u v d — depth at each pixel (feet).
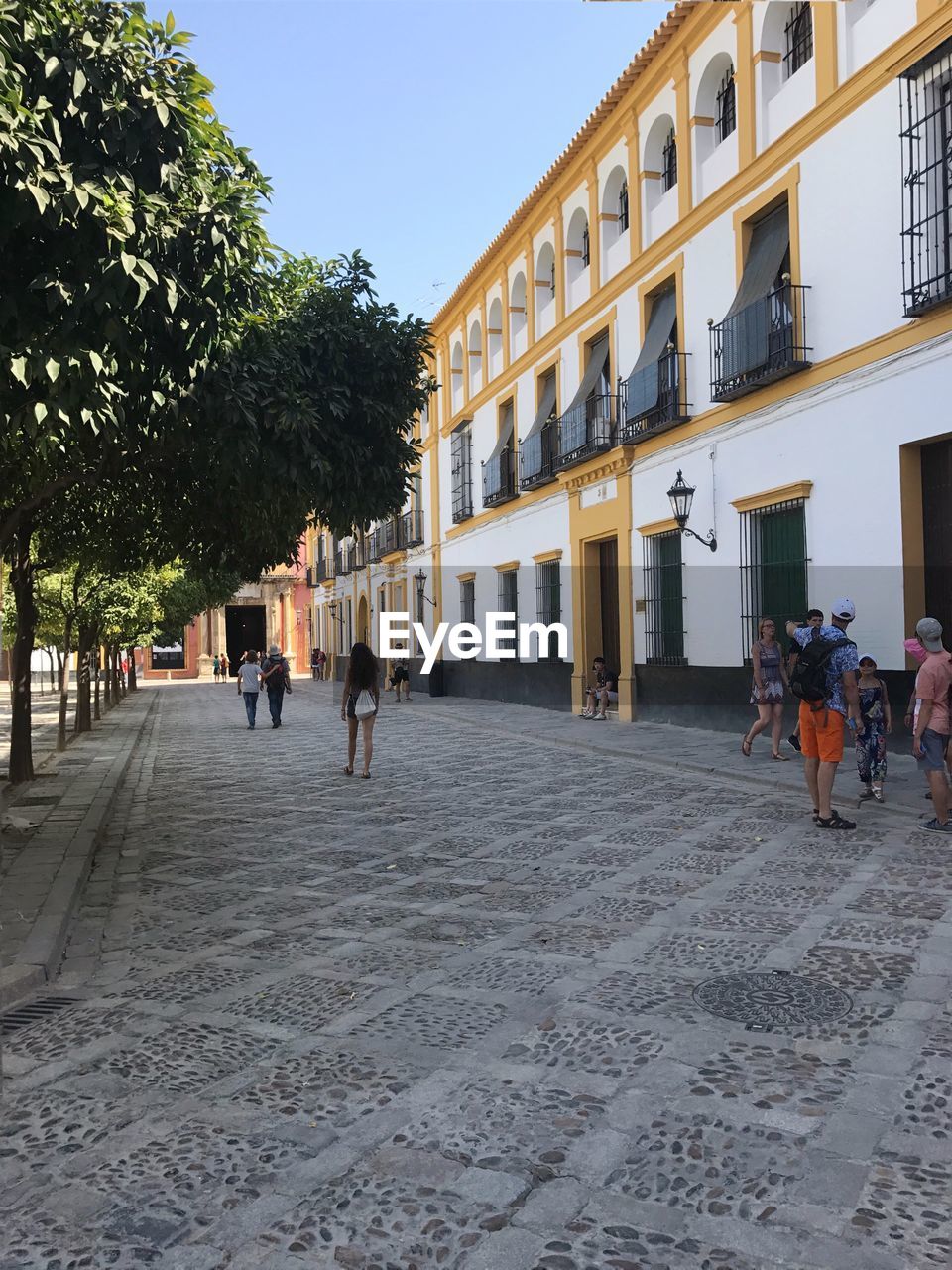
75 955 17.52
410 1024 13.73
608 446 58.39
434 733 58.44
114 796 36.94
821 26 39.81
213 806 34.06
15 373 17.66
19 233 18.95
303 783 38.88
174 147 19.81
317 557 163.32
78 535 36.76
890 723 29.35
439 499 96.37
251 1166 10.14
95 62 18.70
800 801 30.01
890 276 36.73
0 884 22.08
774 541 44.34
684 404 50.49
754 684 38.93
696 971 15.51
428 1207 9.32
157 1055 12.98
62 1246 8.91
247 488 24.59
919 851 22.86
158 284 19.39
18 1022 14.35
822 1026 13.23
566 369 66.54
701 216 49.21
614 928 17.98
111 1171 10.13
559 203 66.33
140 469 29.12
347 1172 9.97
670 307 53.42
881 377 37.24
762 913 18.52
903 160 35.81
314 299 26.13
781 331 42.55
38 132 18.22
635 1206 9.26
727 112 48.57
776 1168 9.86
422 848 25.58
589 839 25.85
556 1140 10.47
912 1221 8.93
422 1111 11.18
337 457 25.72
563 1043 12.92
